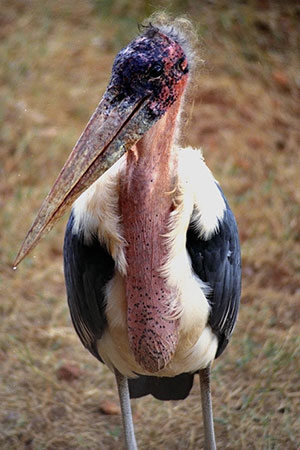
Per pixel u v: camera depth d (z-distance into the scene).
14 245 11.62
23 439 8.73
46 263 11.46
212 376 9.47
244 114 14.19
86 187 6.11
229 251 7.09
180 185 6.38
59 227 11.95
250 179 12.88
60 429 8.89
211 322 7.06
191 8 15.86
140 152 6.22
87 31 15.96
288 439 8.50
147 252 6.43
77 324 7.43
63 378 9.59
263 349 9.78
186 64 6.21
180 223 6.40
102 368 9.77
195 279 6.78
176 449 8.56
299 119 14.12
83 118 14.12
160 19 6.43
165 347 6.71
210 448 7.62
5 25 15.91
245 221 12.11
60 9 16.34
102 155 6.09
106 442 8.70
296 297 10.77
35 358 9.86
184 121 6.43
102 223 6.38
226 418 8.88
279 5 15.92
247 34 15.48
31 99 14.37
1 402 9.20
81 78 14.95
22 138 13.52
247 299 10.79
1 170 12.99
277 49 15.32
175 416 9.02
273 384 9.27
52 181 12.88
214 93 14.57
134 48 6.07
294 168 13.05
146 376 7.84
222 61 15.13
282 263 11.36
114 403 9.25
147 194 6.29
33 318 10.52
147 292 6.52
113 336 6.96
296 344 9.67
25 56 15.18
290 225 11.91
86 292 6.86
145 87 6.07
